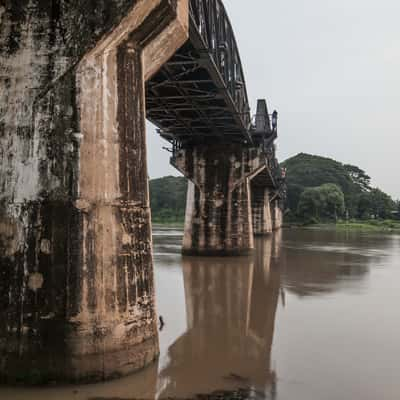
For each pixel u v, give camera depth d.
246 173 30.64
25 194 8.35
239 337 11.77
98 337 8.16
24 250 8.25
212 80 19.30
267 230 61.84
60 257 8.16
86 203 8.30
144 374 8.75
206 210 30.92
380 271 24.98
